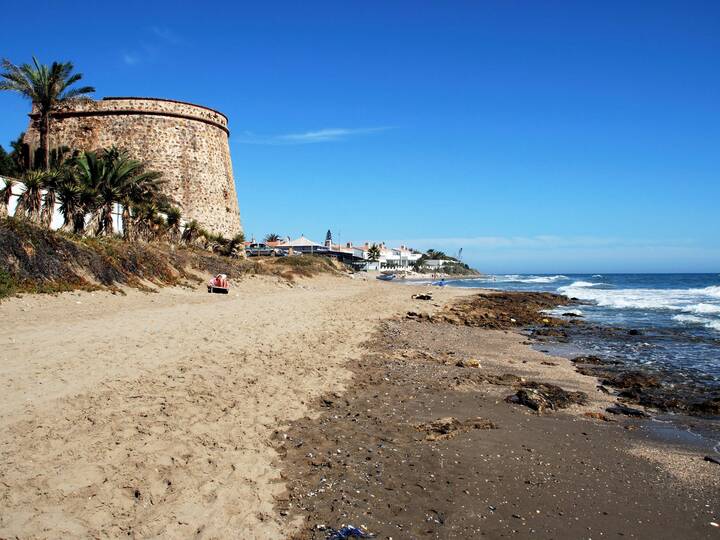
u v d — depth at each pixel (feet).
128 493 20.26
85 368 34.17
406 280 364.79
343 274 238.07
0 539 16.51
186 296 85.10
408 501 22.44
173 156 149.79
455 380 45.96
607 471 27.17
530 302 152.35
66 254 70.18
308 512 20.89
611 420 36.91
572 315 116.26
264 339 53.52
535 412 37.73
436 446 29.09
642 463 28.55
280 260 217.77
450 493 23.43
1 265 58.44
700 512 22.90
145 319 55.88
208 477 22.40
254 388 36.09
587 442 31.68
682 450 30.99
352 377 43.83
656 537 20.72
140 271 87.61
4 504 18.33
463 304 134.31
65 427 24.86
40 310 53.06
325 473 24.50
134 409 28.30
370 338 66.18
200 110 157.69
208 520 19.31
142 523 18.58
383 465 25.94
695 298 175.63
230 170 171.63
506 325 97.19
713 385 49.08
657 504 23.56
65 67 106.83
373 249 485.15
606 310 132.67
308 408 34.09
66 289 63.77
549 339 79.10
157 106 149.79
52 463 21.40
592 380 50.49
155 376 34.88
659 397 44.04
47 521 17.76
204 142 157.38
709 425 36.42
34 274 62.03
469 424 33.35
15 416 25.20
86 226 90.79
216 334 52.13
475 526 20.75
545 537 20.27
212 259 124.88
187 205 150.20
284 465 25.00
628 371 55.06
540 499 23.44
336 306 100.63
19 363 33.53
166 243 117.60
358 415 33.76
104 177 104.01
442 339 72.64
